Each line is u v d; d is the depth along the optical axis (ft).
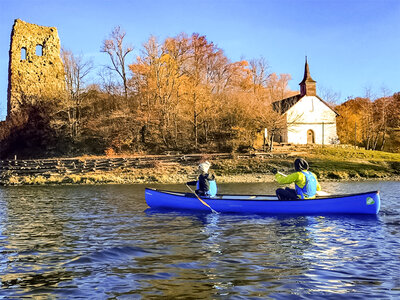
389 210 41.39
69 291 16.61
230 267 19.98
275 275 18.44
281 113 173.78
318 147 159.84
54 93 192.03
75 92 182.80
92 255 22.89
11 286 17.39
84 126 179.63
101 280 18.07
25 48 202.28
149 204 46.06
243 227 32.30
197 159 135.03
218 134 169.48
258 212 39.68
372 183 91.45
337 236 27.99
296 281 17.47
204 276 18.47
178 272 19.21
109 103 190.80
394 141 208.64
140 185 93.71
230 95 183.11
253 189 77.36
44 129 178.70
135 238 28.12
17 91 194.70
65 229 32.40
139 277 18.45
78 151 171.83
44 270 19.94
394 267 19.56
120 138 166.71
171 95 180.55
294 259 21.44
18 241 27.53
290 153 141.18
